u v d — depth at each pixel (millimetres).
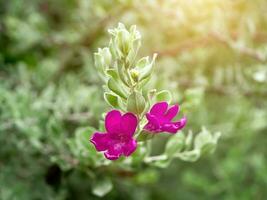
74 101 489
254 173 633
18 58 629
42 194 498
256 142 638
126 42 279
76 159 418
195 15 508
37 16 611
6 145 486
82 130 380
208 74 572
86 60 559
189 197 665
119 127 259
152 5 493
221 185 618
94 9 564
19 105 460
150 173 468
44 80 563
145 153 376
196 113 536
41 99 498
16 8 617
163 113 263
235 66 548
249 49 496
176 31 541
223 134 582
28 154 488
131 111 272
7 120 464
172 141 383
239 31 509
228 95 550
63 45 608
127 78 280
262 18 536
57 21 688
